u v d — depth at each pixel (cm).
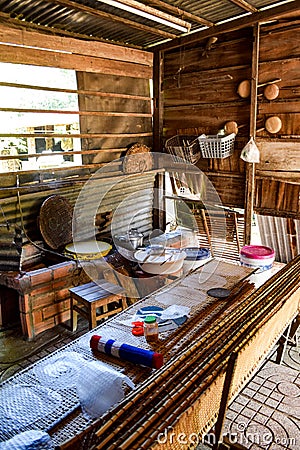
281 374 247
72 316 325
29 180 348
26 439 113
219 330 169
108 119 416
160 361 155
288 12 329
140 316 204
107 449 101
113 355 166
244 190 407
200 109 432
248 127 396
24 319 316
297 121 358
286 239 388
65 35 364
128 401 121
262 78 374
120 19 339
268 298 195
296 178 367
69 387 149
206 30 389
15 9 307
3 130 331
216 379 133
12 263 322
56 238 361
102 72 397
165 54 452
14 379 155
